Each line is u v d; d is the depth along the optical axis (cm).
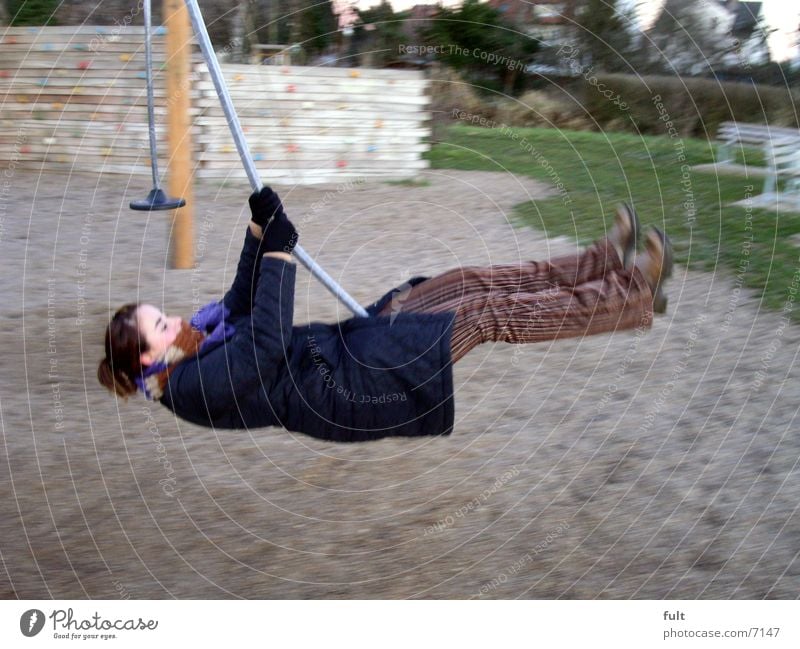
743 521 307
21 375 420
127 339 251
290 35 879
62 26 857
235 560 295
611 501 323
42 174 854
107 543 301
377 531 311
